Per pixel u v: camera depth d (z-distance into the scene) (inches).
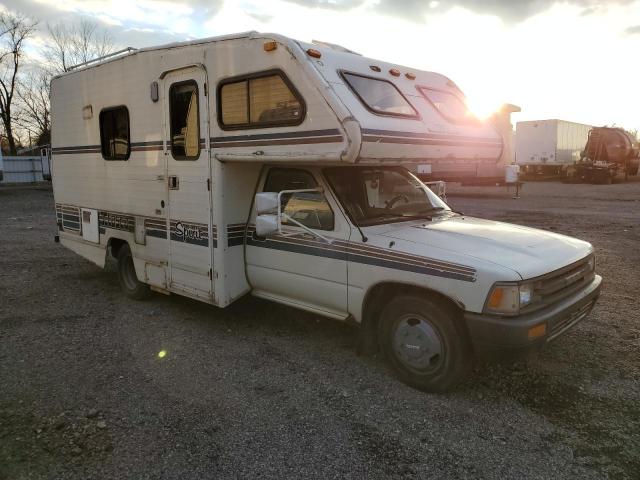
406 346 153.6
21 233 448.8
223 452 123.3
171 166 208.1
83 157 264.2
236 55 174.7
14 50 1411.2
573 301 149.4
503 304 133.4
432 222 179.6
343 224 166.7
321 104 149.9
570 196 786.8
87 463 118.5
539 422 135.9
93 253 270.2
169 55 201.0
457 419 137.6
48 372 166.4
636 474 114.7
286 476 114.7
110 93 237.1
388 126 155.6
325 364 172.4
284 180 187.5
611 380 159.2
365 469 117.0
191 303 242.1
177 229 210.2
